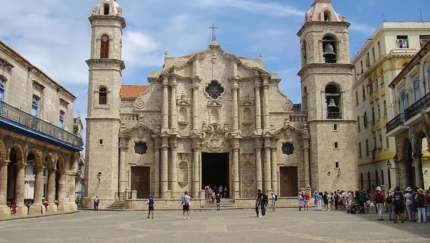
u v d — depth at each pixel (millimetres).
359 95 64500
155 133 54062
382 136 54938
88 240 19250
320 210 42000
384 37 54312
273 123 56000
